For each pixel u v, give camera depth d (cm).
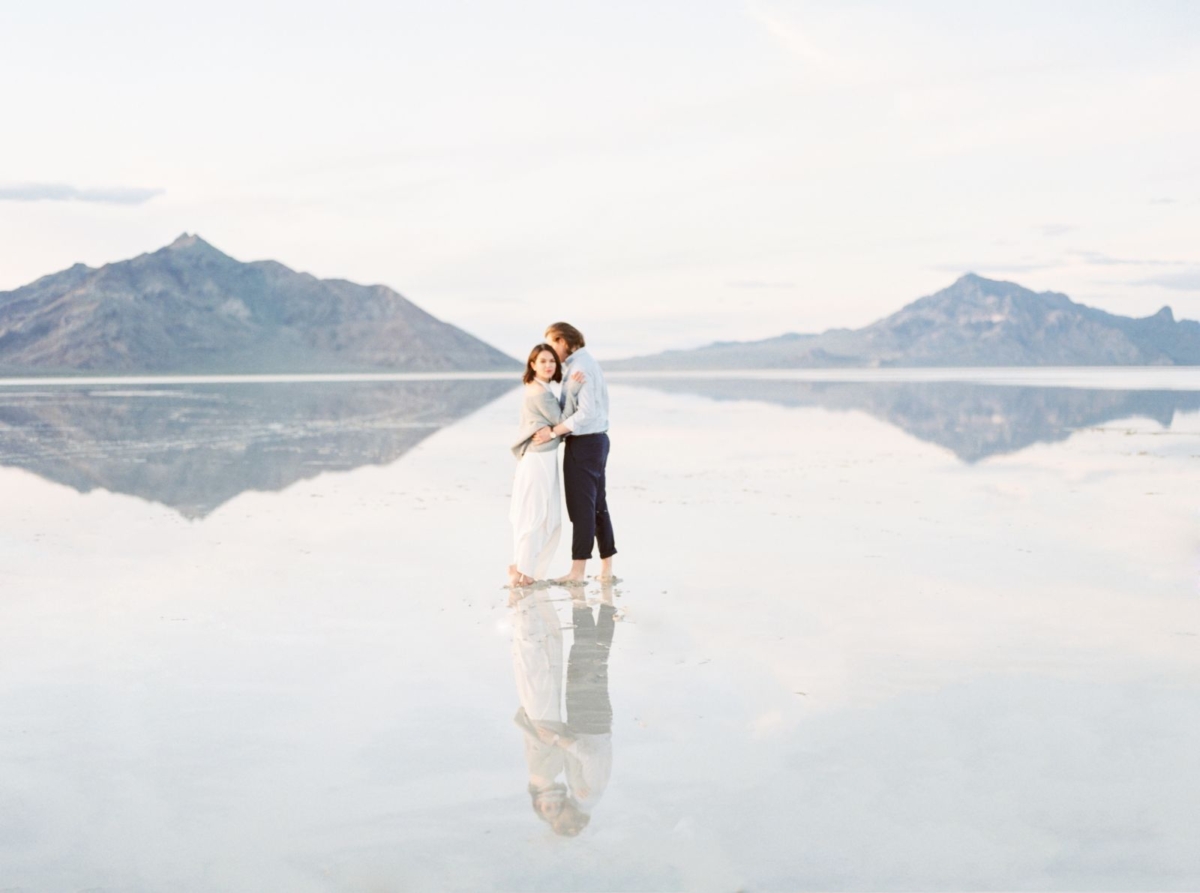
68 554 682
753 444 1516
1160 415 2175
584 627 489
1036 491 973
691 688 391
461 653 445
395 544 721
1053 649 440
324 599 552
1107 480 1055
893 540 720
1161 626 478
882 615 505
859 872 246
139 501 934
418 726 351
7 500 938
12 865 254
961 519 810
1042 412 2317
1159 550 672
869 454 1352
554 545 614
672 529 777
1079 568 616
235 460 1287
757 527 782
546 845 262
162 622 501
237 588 580
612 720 355
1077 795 289
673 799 289
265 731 347
